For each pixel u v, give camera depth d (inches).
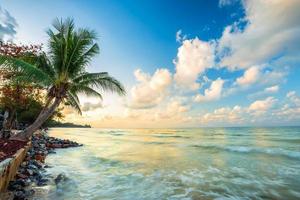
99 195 288.5
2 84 627.5
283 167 490.0
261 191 312.0
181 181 366.9
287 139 1379.2
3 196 214.5
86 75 582.6
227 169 469.1
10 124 774.5
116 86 598.9
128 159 612.4
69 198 261.4
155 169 468.1
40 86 569.6
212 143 1149.1
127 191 309.0
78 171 438.9
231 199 277.0
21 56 568.4
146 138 1769.2
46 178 342.6
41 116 530.0
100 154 725.9
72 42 544.1
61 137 1812.3
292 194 298.7
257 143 1108.5
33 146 712.4
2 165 237.8
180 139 1567.4
